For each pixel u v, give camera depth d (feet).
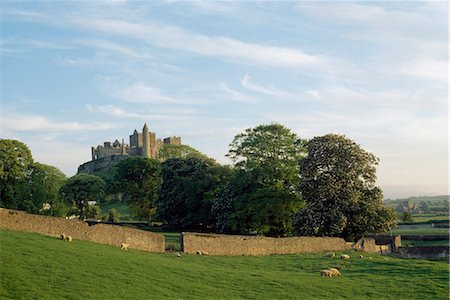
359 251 193.88
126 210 523.70
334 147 241.55
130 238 140.36
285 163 261.24
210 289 101.91
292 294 106.73
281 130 266.57
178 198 322.75
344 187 235.20
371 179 242.37
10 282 82.12
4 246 100.83
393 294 114.42
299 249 183.32
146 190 384.68
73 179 412.57
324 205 234.99
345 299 107.55
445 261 173.37
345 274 136.05
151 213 394.11
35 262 94.79
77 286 86.63
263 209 243.81
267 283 114.21
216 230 295.07
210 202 306.76
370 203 232.12
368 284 123.03
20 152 319.88
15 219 118.83
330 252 182.39
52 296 79.71
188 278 108.58
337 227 222.07
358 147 245.04
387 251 209.15
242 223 253.03
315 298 105.60
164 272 109.91
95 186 409.90
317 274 134.51
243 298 99.09
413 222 460.96
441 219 515.91
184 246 152.35
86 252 112.16
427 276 133.90
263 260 156.25
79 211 410.72
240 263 145.59
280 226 253.44
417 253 194.80
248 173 260.83
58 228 125.39
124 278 97.40
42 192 326.44
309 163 242.37
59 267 95.20
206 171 325.83
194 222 311.06
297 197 249.96
